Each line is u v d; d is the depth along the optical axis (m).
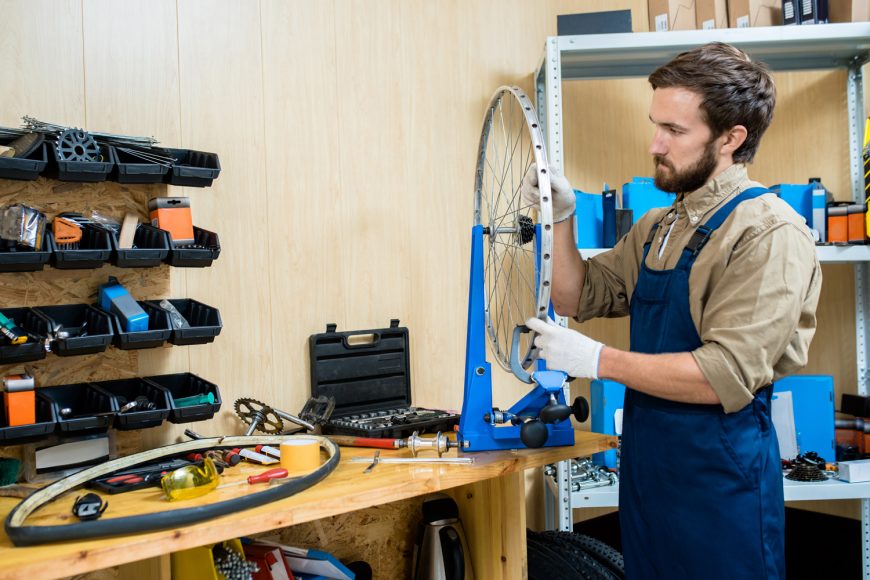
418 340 2.08
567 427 1.53
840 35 2.07
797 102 2.62
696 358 1.22
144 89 1.59
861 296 2.46
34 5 1.45
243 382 1.74
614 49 2.06
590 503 2.01
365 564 1.84
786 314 1.20
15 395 1.26
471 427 1.51
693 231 1.34
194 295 1.66
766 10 2.20
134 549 0.99
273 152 1.79
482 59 2.24
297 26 1.84
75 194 1.46
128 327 1.37
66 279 1.46
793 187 2.19
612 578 1.74
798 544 2.58
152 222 1.52
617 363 1.30
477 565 1.86
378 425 1.66
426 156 2.10
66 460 1.36
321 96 1.88
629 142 2.62
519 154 2.32
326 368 1.85
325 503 1.17
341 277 1.92
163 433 1.61
